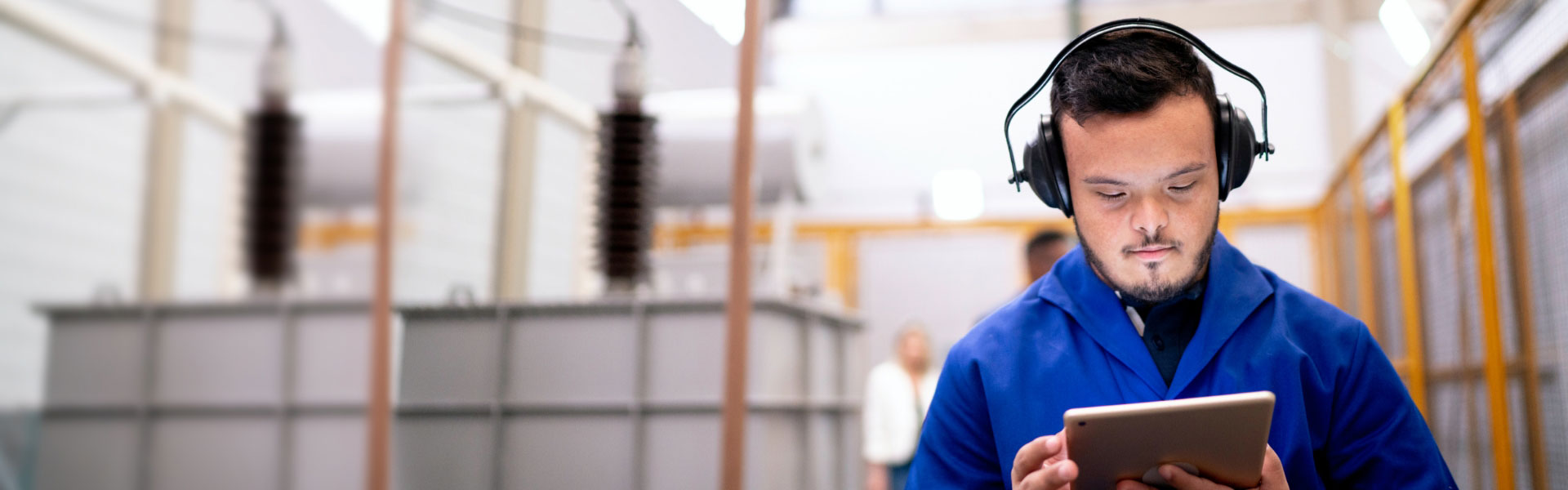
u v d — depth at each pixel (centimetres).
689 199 383
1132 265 92
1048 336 104
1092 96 91
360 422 271
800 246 781
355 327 278
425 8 279
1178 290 92
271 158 308
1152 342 101
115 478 282
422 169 364
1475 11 230
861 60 787
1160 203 91
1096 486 92
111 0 314
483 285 392
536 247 390
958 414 109
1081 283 105
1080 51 96
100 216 323
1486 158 235
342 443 272
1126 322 100
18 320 310
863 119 783
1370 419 99
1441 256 295
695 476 249
